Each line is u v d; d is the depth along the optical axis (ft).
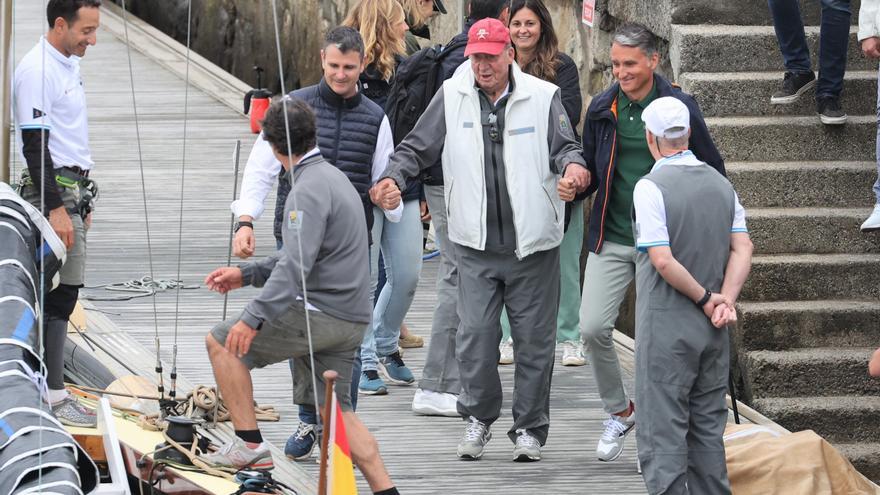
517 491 71.67
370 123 73.05
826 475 67.51
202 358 93.30
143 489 66.33
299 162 61.98
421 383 84.94
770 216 98.78
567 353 96.68
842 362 91.71
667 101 62.69
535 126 71.61
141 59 219.00
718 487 63.41
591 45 132.67
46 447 55.42
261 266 64.54
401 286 85.61
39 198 74.79
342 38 71.46
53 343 73.77
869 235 99.30
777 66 110.11
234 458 64.23
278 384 89.86
